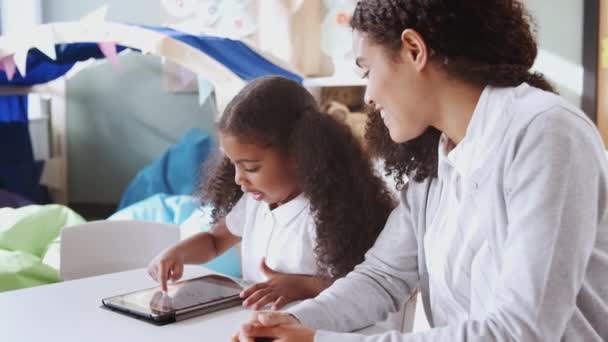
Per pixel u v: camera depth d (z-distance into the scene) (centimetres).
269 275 121
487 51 81
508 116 79
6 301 110
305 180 117
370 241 118
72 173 429
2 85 359
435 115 85
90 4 409
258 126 117
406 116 84
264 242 129
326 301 98
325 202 117
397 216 104
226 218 141
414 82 82
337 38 328
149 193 364
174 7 355
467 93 82
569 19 305
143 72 413
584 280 78
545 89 84
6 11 407
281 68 287
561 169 73
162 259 128
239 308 108
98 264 164
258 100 118
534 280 73
